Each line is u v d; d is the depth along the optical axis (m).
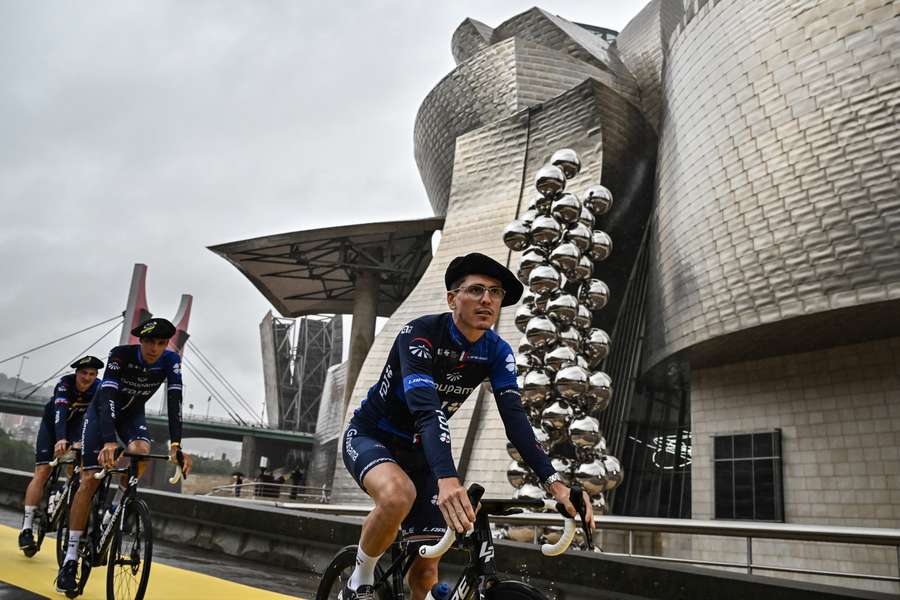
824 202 22.97
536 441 2.59
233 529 8.09
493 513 2.42
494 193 40.81
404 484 2.52
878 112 21.89
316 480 80.62
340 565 3.03
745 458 29.05
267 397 109.31
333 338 124.25
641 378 34.91
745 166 25.97
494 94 45.09
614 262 38.91
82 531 4.86
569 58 46.00
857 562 23.41
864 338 25.83
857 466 25.56
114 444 4.45
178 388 4.96
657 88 47.38
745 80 26.50
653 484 34.59
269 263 52.94
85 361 6.45
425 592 2.78
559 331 12.97
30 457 114.25
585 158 38.12
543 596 2.03
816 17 24.14
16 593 4.78
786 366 28.80
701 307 27.41
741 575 4.63
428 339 2.64
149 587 5.29
